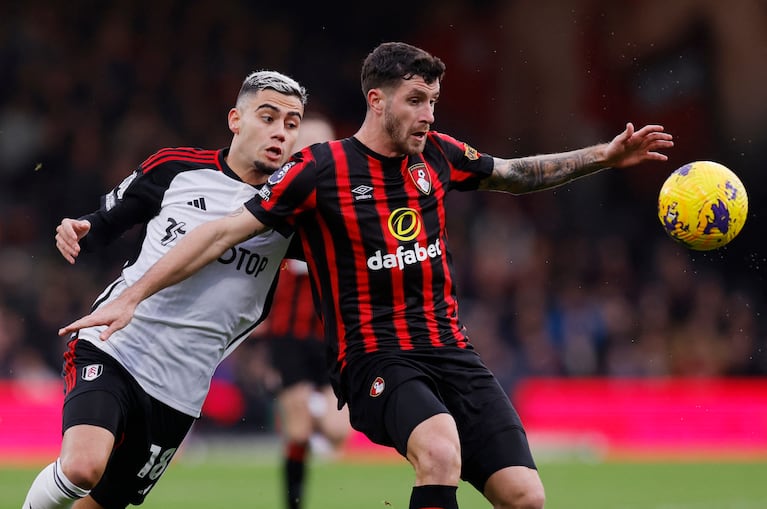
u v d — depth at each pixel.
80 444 17.41
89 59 73.06
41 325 56.88
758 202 76.44
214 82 75.44
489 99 79.69
